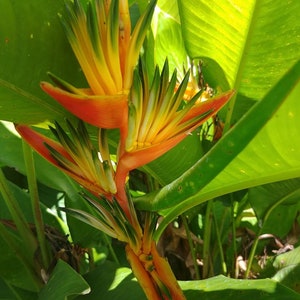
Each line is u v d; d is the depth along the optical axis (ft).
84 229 1.94
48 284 1.40
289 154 1.11
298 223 2.27
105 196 1.28
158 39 1.98
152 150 1.17
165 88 1.18
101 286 1.55
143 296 1.45
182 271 2.15
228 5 1.51
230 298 1.41
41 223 1.78
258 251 2.30
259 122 0.95
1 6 1.28
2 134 2.10
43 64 1.40
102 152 1.26
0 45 1.31
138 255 1.28
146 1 1.79
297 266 1.87
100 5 1.17
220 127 1.90
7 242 1.80
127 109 1.14
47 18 1.36
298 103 0.99
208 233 1.96
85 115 1.11
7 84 1.38
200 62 1.83
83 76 1.45
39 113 1.47
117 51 1.16
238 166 1.19
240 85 1.69
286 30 1.51
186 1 1.58
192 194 1.09
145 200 1.25
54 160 1.30
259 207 1.99
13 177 2.55
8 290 2.04
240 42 1.58
